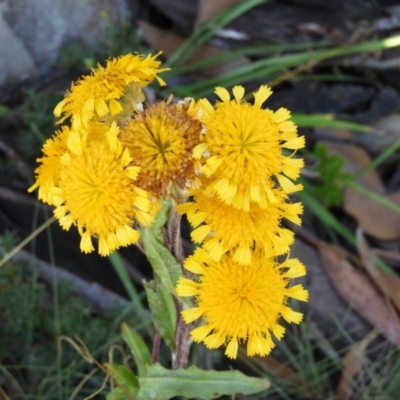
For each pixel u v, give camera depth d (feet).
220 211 0.56
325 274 1.02
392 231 1.12
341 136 1.21
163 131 0.54
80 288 1.01
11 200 1.01
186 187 0.55
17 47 1.14
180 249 0.60
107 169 0.54
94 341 0.94
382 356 1.00
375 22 1.25
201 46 1.24
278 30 1.24
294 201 1.11
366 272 1.04
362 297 1.01
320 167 1.12
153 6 1.31
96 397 0.94
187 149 0.54
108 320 0.98
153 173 0.54
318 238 1.08
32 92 1.09
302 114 1.23
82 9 1.19
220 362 0.99
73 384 0.94
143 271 0.98
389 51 1.24
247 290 0.58
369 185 1.17
